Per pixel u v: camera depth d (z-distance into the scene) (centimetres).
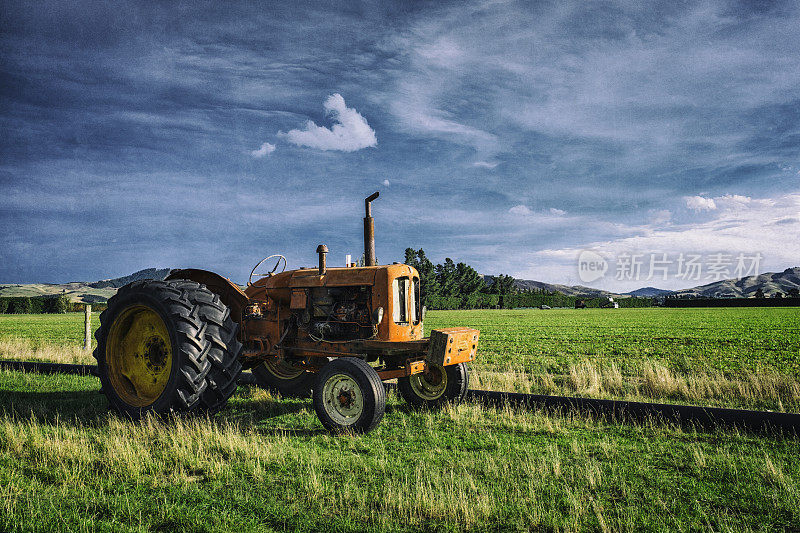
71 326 3319
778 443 486
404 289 628
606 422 582
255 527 313
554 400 636
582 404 615
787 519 326
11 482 379
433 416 619
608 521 319
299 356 673
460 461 437
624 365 1183
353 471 416
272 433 554
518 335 2334
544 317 5147
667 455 455
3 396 745
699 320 3991
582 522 318
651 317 4862
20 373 967
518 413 621
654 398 730
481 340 2020
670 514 333
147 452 453
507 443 498
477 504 336
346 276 624
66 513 329
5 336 2298
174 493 363
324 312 638
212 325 600
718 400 705
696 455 436
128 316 641
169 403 567
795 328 2684
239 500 352
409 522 318
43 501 348
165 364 612
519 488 373
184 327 573
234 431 541
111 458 434
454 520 320
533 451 466
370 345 593
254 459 441
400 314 620
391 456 463
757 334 2252
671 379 801
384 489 367
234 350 610
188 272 726
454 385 655
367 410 534
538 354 1462
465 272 10275
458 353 585
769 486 380
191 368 570
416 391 692
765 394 721
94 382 864
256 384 819
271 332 680
